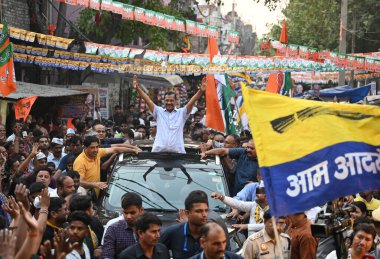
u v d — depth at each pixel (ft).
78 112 73.67
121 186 35.12
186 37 53.52
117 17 84.74
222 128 50.78
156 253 23.61
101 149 38.04
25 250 19.33
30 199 30.35
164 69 53.31
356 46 135.95
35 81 80.23
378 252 23.50
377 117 19.74
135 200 26.78
